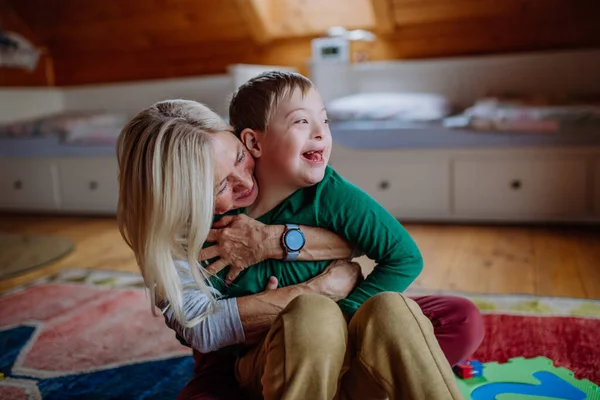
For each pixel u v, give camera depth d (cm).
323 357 74
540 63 352
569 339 148
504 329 157
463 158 292
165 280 85
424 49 376
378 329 77
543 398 121
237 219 94
